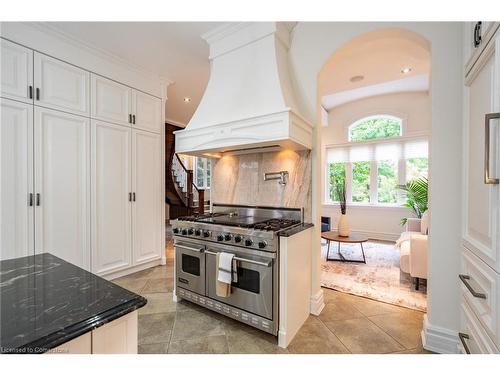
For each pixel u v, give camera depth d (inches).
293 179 94.8
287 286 71.2
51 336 23.5
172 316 87.1
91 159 109.6
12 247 86.7
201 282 88.7
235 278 76.7
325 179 258.8
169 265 142.1
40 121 93.4
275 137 73.0
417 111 215.8
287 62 94.0
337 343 71.6
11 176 86.5
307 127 85.3
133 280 119.5
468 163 56.7
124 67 122.8
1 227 84.5
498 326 37.9
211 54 99.0
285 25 90.4
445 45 66.6
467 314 55.6
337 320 84.4
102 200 113.8
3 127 84.6
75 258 103.8
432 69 68.1
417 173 215.8
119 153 121.0
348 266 144.4
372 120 239.6
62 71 99.7
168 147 274.8
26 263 45.7
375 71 124.6
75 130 104.0
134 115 127.8
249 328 79.5
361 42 84.8
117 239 120.2
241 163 108.9
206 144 90.7
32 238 91.2
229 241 80.5
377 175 233.5
